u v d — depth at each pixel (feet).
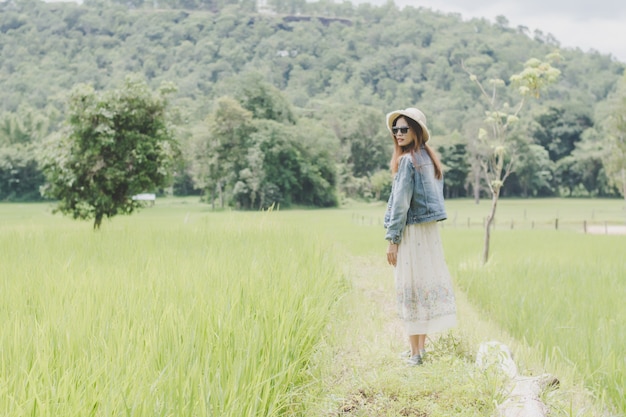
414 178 15.79
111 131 55.98
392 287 30.27
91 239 34.04
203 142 281.33
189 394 9.67
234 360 11.04
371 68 622.13
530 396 12.26
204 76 585.63
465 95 529.45
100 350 11.28
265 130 288.51
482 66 593.42
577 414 12.14
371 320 21.31
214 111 289.12
